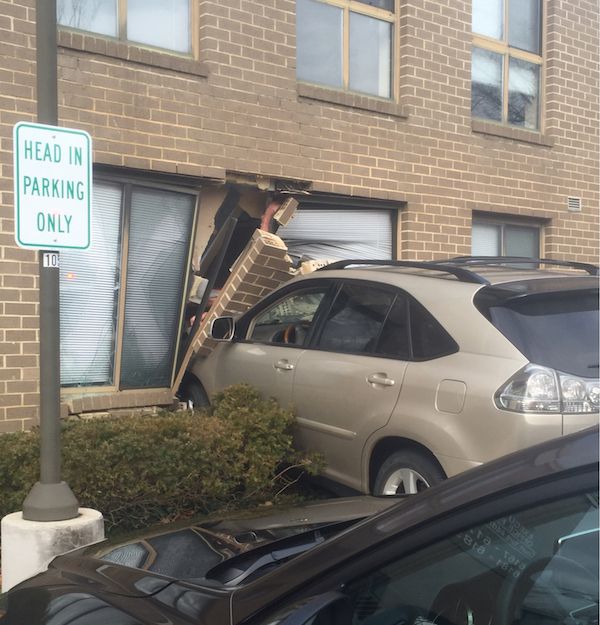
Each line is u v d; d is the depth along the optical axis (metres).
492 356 4.36
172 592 2.32
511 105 10.07
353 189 8.24
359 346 5.25
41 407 4.01
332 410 5.27
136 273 7.07
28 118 6.25
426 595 1.83
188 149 7.11
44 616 2.39
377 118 8.44
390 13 8.82
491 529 1.77
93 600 2.39
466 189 9.27
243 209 7.93
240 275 7.04
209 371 6.71
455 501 1.83
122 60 6.75
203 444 5.12
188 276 7.37
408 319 4.93
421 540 1.84
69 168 4.00
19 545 3.91
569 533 1.70
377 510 3.25
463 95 9.20
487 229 9.83
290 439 5.52
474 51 9.66
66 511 3.99
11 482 4.82
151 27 7.13
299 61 8.14
